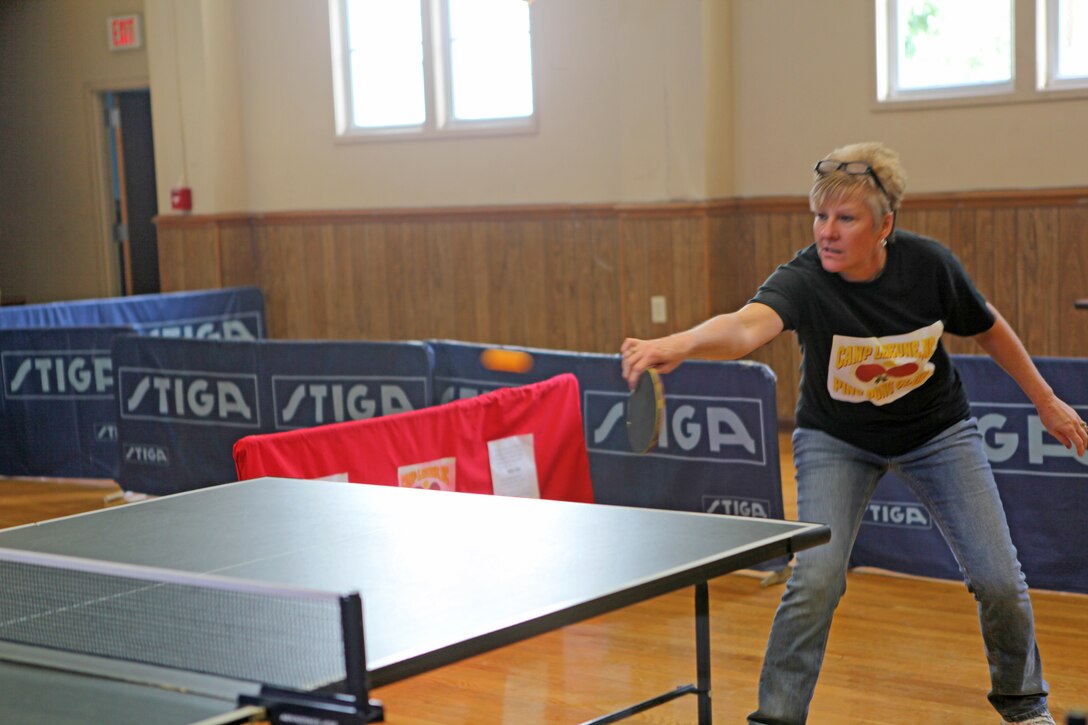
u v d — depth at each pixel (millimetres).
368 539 2309
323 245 9141
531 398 4207
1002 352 2723
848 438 2635
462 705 3420
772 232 7559
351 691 1512
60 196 10453
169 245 9391
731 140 7633
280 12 9109
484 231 8492
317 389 5398
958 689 3414
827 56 7277
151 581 2100
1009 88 6887
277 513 2568
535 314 8383
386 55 8875
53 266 10586
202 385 5723
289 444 3555
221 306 8750
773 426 4406
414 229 8766
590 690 3500
